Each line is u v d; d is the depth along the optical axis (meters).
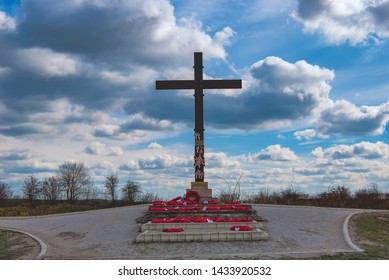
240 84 26.34
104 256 15.51
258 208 25.84
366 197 33.69
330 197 34.06
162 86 26.34
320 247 16.44
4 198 46.34
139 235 17.47
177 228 18.03
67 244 18.27
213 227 18.84
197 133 25.81
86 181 50.88
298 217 22.28
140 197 43.25
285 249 16.11
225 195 29.97
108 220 22.41
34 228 22.75
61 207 36.66
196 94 26.16
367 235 18.56
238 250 15.91
